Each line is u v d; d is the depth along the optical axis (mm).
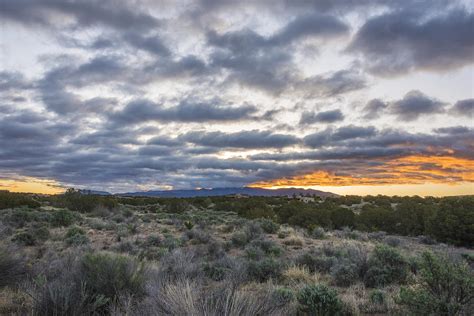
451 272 5109
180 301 4457
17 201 37750
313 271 11766
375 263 10102
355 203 62000
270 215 34938
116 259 6914
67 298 5398
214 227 26875
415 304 5043
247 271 10234
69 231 19922
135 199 62969
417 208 29281
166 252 13680
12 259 8039
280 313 4797
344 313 6332
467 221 22062
